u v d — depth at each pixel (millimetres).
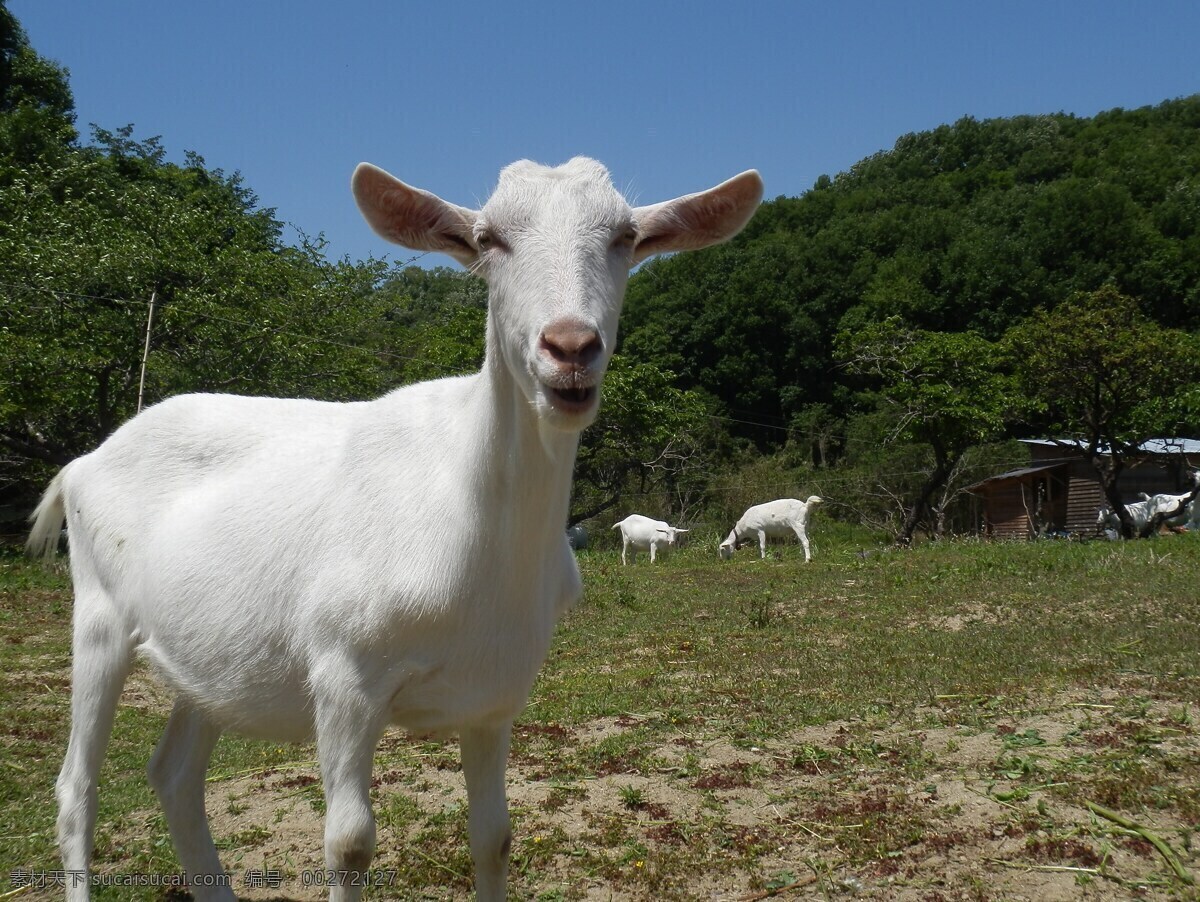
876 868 1668
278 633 1388
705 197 1343
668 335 18391
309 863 1756
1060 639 3307
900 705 2602
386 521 1312
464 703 1290
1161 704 2465
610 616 4512
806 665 3172
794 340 17703
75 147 12938
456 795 2076
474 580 1255
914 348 10461
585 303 1118
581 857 1742
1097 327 9133
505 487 1239
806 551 8508
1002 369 12805
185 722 1630
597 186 1234
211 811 2018
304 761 2355
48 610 4543
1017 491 12227
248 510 1450
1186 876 1564
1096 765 2041
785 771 2150
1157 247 16672
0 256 7359
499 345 1213
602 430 11234
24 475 8633
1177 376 9133
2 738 2459
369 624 1270
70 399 7492
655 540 8797
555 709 2732
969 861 1672
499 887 1398
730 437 16953
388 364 10789
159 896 1657
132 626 1573
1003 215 19141
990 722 2395
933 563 6199
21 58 13031
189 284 7883
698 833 1832
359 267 8836
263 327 7746
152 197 9812
